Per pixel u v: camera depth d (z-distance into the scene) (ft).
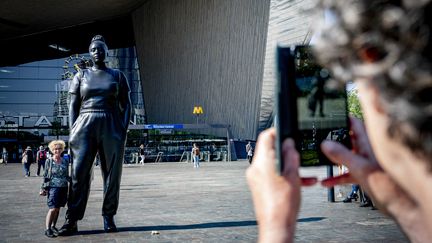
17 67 198.90
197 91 143.95
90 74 22.74
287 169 2.20
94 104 22.31
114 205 22.68
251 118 119.24
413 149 1.44
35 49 196.65
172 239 20.29
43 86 200.34
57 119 199.82
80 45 195.00
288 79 2.51
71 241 20.16
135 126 142.41
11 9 149.38
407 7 1.36
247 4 114.93
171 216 27.99
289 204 2.12
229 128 130.00
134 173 83.10
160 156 152.05
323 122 2.57
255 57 113.80
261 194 2.21
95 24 185.47
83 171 21.85
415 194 1.56
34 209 33.47
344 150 2.23
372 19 1.42
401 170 1.54
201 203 34.88
